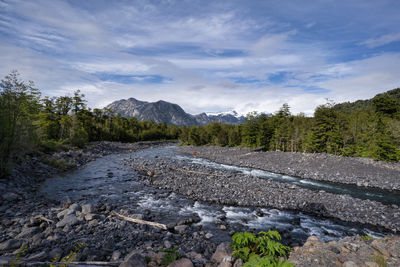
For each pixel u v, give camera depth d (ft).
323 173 105.19
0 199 42.96
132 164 107.76
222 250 20.36
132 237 29.60
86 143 177.58
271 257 16.81
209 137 284.20
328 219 47.83
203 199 57.21
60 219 35.35
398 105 219.00
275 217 47.60
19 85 71.46
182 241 30.63
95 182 69.56
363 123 183.83
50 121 175.42
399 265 15.42
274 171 116.16
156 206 49.88
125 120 366.02
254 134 216.33
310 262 17.03
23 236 27.73
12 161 65.31
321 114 178.40
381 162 121.08
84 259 22.22
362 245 19.74
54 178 71.15
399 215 50.19
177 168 95.40
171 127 495.82
